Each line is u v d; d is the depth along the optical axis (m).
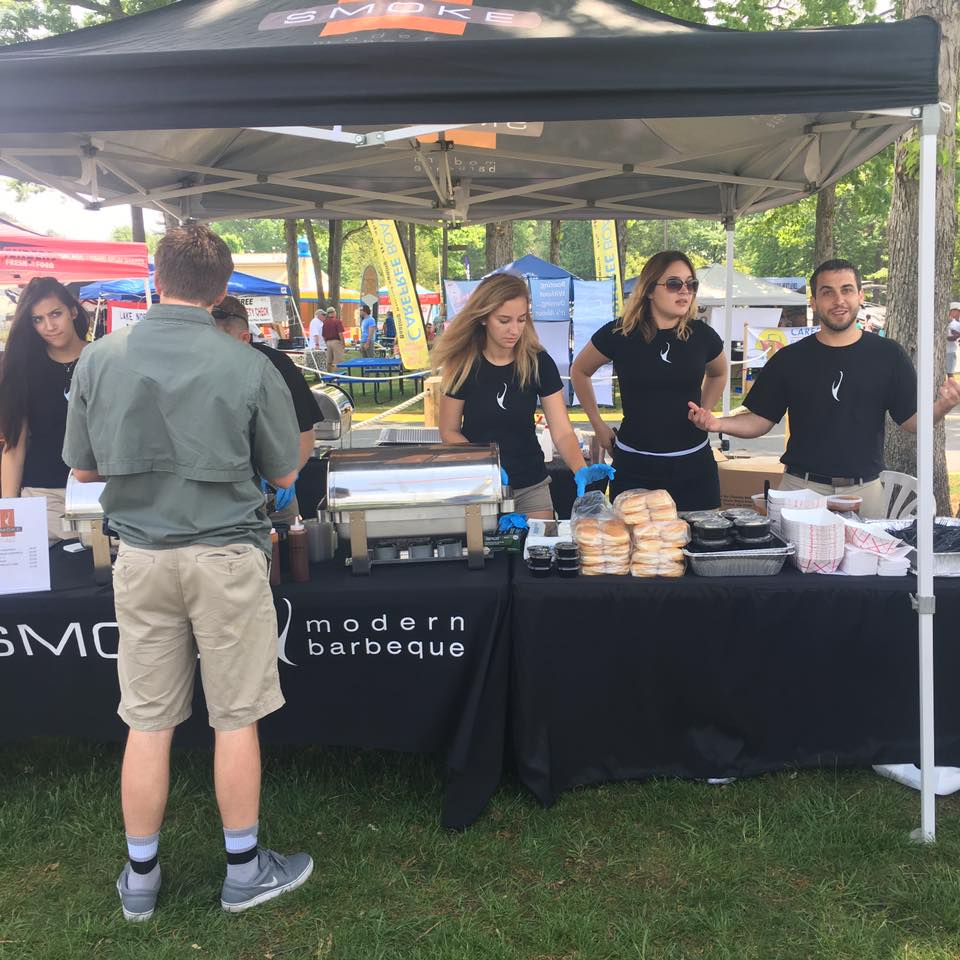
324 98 2.03
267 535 2.07
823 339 3.09
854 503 2.81
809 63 1.99
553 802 2.51
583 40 1.99
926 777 2.30
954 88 4.87
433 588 2.38
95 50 2.33
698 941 2.00
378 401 14.20
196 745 2.48
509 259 12.73
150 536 1.90
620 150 4.33
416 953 1.96
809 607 2.41
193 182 4.55
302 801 2.54
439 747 2.47
